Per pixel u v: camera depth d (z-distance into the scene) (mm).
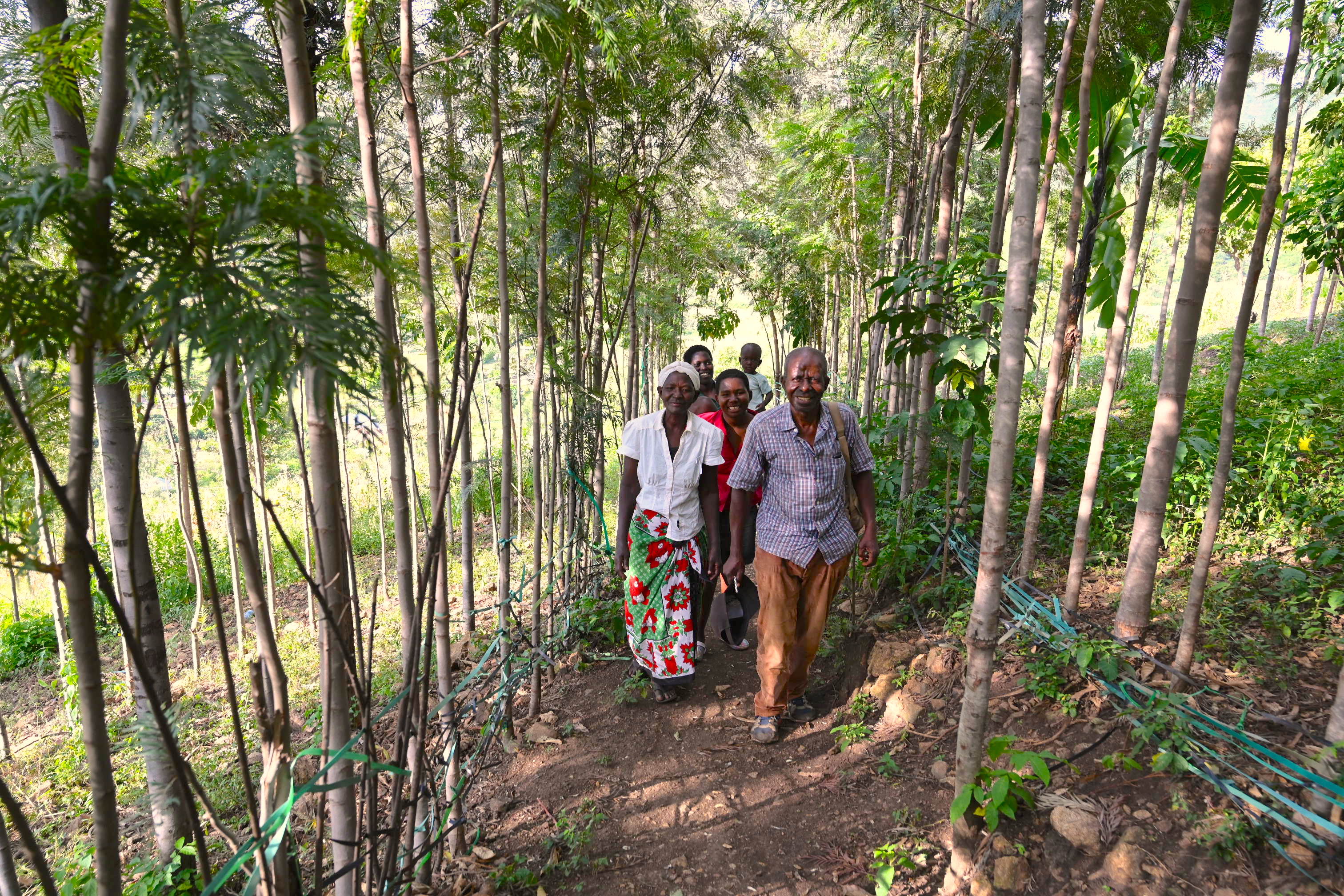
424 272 2377
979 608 2232
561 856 2811
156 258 1029
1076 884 2234
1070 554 4164
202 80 1136
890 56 5246
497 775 3408
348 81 2807
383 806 2541
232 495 1306
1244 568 3588
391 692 4312
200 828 1354
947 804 2695
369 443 2453
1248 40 2434
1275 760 2201
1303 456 4648
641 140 4422
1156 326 18391
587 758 3404
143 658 1221
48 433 1545
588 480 5281
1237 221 7266
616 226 5594
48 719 5258
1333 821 2021
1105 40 3939
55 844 3486
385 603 6207
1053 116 3195
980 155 8500
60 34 1183
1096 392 10234
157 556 7695
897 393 5426
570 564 4645
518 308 4426
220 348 950
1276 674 2760
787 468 3184
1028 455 5766
